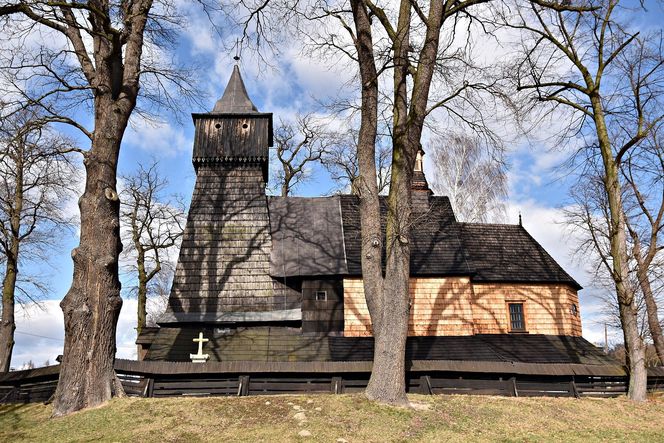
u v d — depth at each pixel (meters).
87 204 14.20
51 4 13.59
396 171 15.47
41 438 11.81
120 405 13.52
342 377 16.45
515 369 17.34
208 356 19.20
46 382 15.23
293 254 24.09
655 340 22.12
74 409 13.18
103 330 13.87
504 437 12.88
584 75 20.28
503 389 17.28
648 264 20.47
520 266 25.75
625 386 18.67
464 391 17.06
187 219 24.16
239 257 23.53
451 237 25.52
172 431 12.32
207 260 23.36
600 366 18.48
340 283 23.28
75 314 13.66
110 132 14.57
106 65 14.93
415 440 12.27
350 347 21.38
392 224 15.07
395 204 15.16
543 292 25.11
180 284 22.80
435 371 17.02
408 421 13.24
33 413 13.64
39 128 14.83
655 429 14.60
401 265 14.80
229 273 23.16
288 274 23.19
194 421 12.92
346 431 12.55
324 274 23.11
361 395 14.62
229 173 25.42
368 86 15.88
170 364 15.82
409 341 22.50
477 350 21.67
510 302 24.78
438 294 23.62
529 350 22.70
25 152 16.73
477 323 24.20
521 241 27.23
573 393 17.77
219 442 11.79
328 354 20.75
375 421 13.09
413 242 25.08
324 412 13.56
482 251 26.34
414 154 15.58
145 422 12.74
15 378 15.28
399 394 14.20
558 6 17.94
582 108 20.31
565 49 20.31
